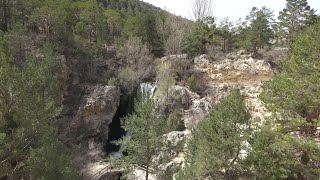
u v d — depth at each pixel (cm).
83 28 5369
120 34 6206
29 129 1716
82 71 4731
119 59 5175
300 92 1705
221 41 5303
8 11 4672
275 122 1822
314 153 1648
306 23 4591
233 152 2048
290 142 1653
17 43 3684
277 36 4931
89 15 5431
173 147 2361
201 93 4678
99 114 4378
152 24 5478
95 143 4194
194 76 4828
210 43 5272
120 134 4841
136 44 5062
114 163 2462
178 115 4169
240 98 2072
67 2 5425
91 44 5175
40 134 1780
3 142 1588
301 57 1791
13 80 1680
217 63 4834
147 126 2227
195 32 5231
